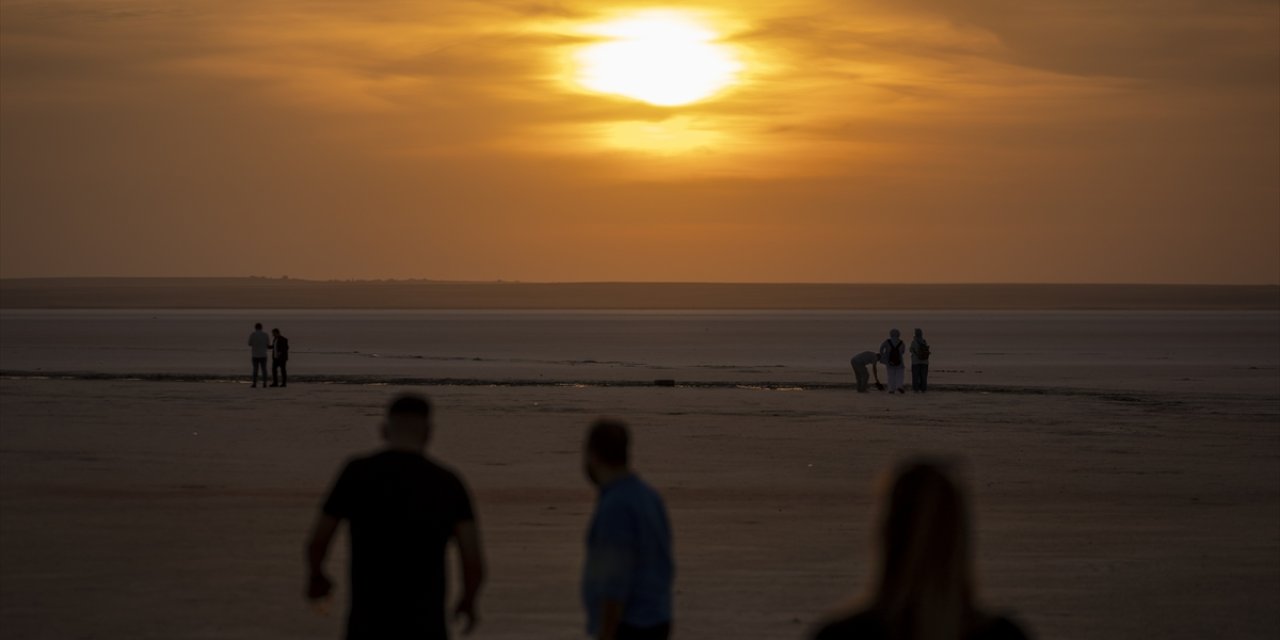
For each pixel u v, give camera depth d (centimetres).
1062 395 12875
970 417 10225
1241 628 3428
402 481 2092
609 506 2056
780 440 8356
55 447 7525
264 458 7081
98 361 18888
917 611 1031
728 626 3384
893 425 9488
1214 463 7256
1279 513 5419
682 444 8081
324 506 2117
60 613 3462
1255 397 12725
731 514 5328
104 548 4391
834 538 4741
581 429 8956
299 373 15825
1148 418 10269
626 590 2023
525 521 5075
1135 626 3447
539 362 19788
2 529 4766
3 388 12638
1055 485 6306
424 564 2078
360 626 2072
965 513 1060
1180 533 4903
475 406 10988
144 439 8000
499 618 3453
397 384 13875
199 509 5275
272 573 3997
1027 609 3628
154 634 3247
